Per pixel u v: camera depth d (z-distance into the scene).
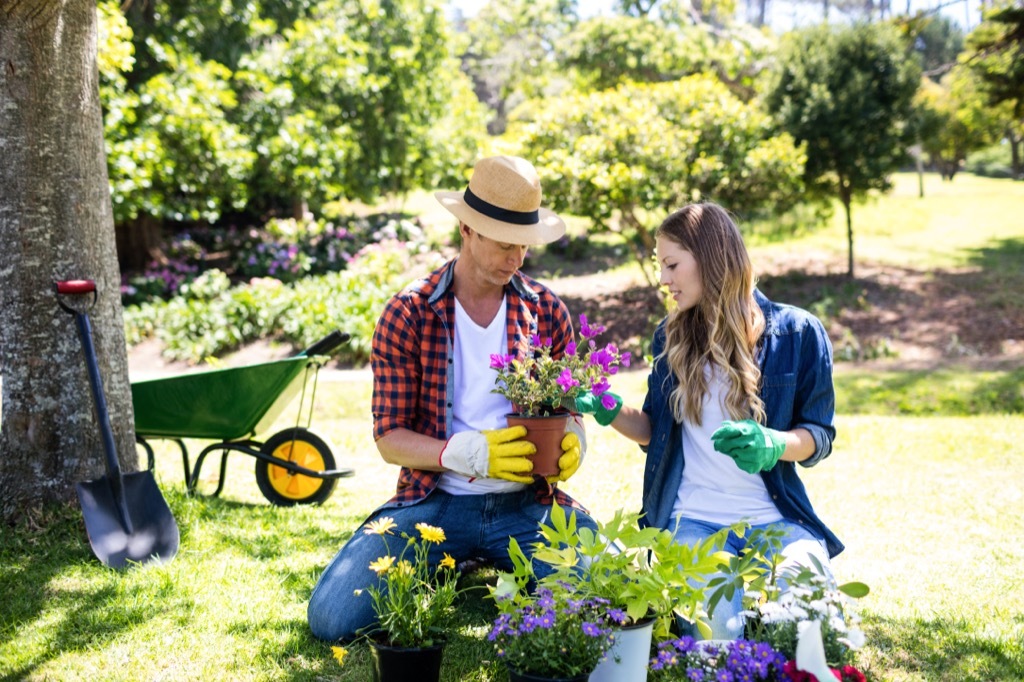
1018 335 12.91
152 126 13.96
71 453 4.20
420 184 19.89
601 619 2.42
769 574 2.66
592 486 5.29
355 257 16.06
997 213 21.48
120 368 4.41
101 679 2.72
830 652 2.47
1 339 4.17
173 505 4.42
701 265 2.92
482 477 2.98
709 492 2.99
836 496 5.25
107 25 8.73
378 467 6.16
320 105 17.16
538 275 16.81
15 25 4.03
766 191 13.07
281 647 2.94
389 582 2.57
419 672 2.48
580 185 12.36
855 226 19.39
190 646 2.95
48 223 4.15
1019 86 13.02
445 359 3.18
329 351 4.81
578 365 2.95
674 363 2.99
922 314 14.00
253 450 4.89
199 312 13.48
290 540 4.15
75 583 3.52
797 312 3.02
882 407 8.95
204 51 16.34
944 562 3.99
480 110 26.03
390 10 19.05
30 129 4.10
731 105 13.29
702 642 2.56
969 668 2.85
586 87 23.66
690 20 24.77
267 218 21.12
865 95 13.82
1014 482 5.58
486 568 3.75
